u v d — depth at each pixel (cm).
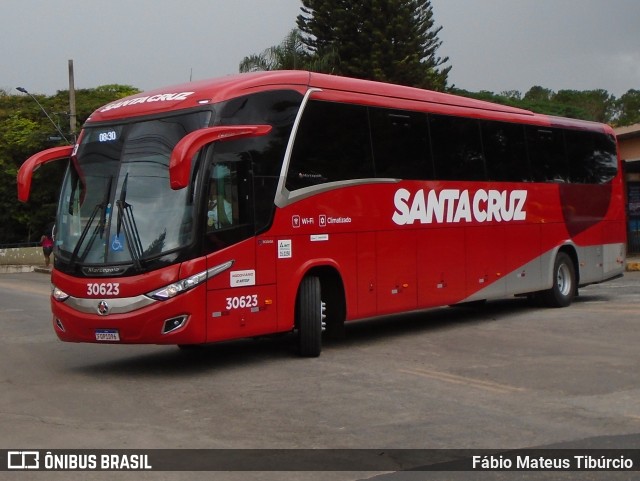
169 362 1128
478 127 1456
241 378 993
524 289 1549
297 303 1121
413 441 699
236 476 612
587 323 1406
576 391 883
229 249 1016
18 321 1703
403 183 1282
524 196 1554
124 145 1048
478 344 1221
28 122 5591
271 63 3078
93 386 965
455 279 1383
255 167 1057
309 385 938
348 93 1202
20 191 1064
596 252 1767
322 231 1141
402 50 3653
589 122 1800
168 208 991
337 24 3641
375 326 1466
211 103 1024
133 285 969
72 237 1041
